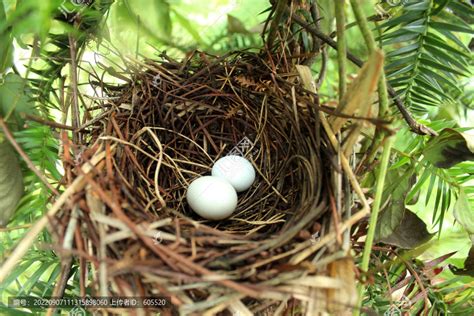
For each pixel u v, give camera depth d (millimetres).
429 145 331
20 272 323
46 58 320
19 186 320
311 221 273
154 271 243
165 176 343
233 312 256
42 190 335
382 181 271
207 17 438
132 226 250
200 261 260
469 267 335
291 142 326
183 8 430
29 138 323
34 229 259
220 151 357
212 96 349
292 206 317
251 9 438
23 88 309
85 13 307
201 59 350
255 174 354
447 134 320
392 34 326
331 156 278
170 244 269
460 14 321
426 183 401
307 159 305
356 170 297
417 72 336
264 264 260
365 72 250
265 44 326
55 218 265
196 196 328
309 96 307
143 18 399
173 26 431
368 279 257
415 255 338
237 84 345
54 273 325
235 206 333
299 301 277
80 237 260
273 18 310
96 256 263
